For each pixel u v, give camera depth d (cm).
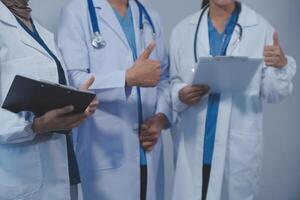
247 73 143
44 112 112
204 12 172
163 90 173
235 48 158
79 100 107
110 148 152
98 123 152
